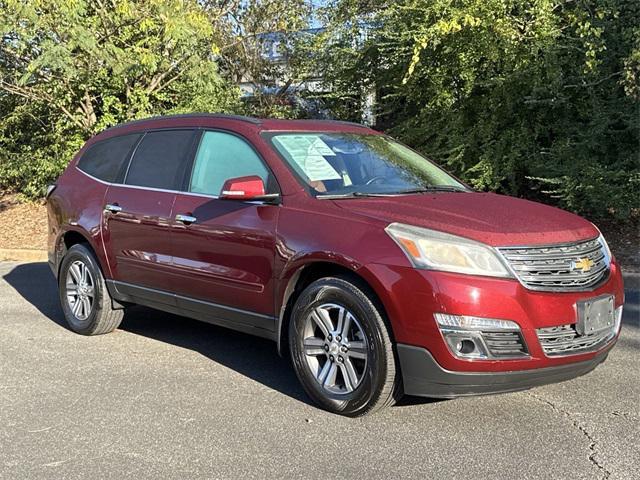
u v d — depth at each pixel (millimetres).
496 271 3734
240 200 4535
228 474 3473
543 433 3898
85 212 6082
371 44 11453
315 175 4652
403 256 3818
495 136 10211
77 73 11414
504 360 3703
